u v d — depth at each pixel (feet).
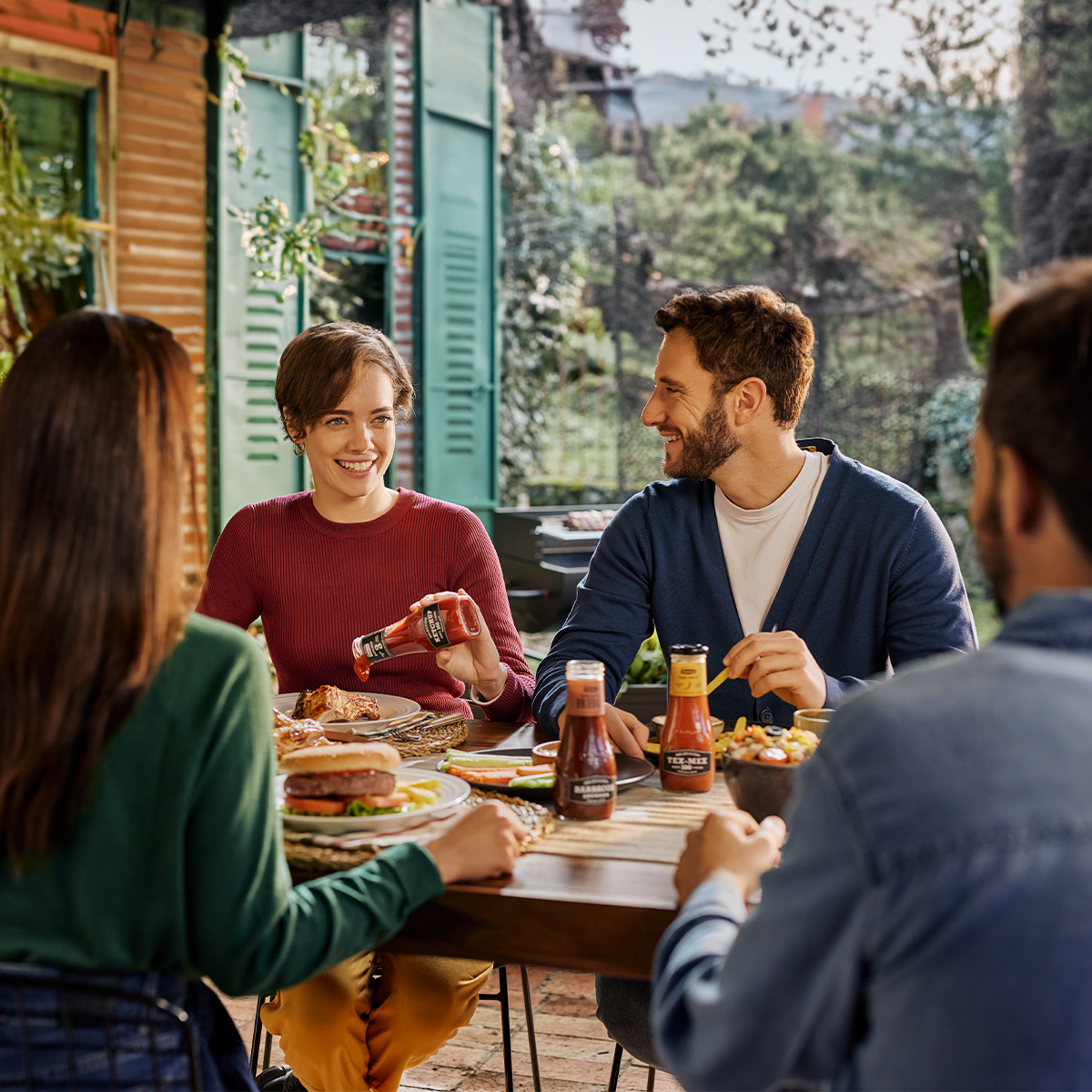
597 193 38.70
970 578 29.63
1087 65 34.40
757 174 39.19
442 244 19.29
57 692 3.25
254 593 7.59
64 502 3.27
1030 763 2.41
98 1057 3.30
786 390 6.79
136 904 3.39
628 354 34.60
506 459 28.66
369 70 24.27
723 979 2.77
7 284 13.75
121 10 14.39
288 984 3.65
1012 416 2.64
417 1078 8.01
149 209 15.01
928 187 38.60
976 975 2.31
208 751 3.41
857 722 2.62
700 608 7.13
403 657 7.30
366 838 4.38
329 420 7.27
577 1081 7.99
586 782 4.83
